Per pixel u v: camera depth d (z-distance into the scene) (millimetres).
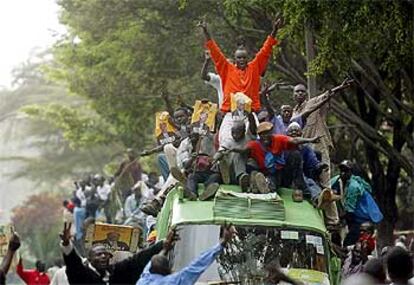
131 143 60562
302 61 41094
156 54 45719
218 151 22438
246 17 41938
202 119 24156
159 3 44062
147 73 47094
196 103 24344
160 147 26062
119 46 47594
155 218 24906
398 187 52719
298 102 25422
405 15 29594
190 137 24391
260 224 20734
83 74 53438
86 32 49406
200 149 23891
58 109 74812
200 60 44844
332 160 30984
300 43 33250
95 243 24109
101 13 47750
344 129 45719
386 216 44312
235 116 23062
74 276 18641
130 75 49000
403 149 49594
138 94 51281
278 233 20750
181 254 20484
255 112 24328
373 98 43219
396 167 44406
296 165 22203
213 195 21453
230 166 22109
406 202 52375
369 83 42906
